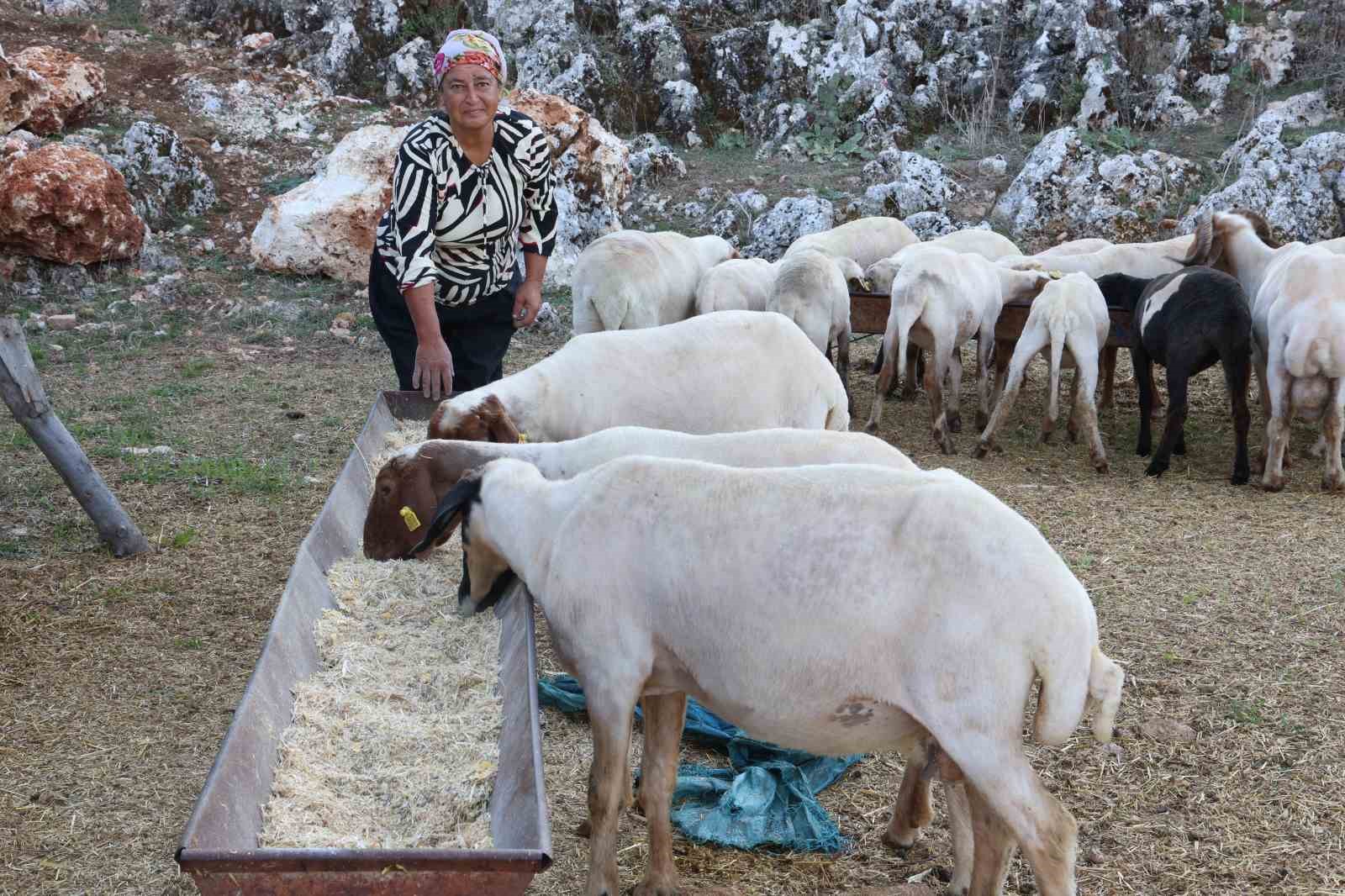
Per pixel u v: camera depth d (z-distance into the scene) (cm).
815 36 1652
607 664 311
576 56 1636
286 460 762
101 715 448
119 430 803
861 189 1465
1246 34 1622
